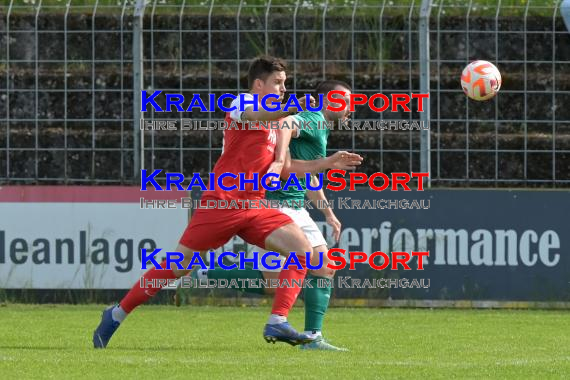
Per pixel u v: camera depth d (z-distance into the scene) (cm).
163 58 3788
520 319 3184
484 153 3747
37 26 3700
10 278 3431
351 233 3406
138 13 3462
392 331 2873
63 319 3094
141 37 3469
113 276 3434
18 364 1991
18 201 3428
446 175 3734
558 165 3797
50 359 2069
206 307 3453
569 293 3416
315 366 1995
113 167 3750
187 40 3797
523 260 3419
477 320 3155
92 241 3431
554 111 3497
